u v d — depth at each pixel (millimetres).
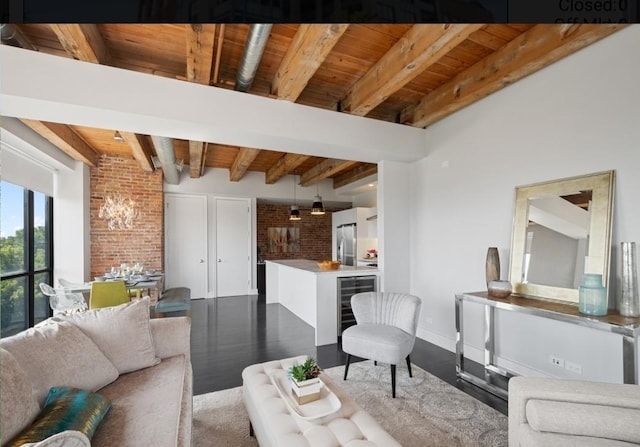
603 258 2148
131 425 1354
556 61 2529
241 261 7215
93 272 5324
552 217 2504
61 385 1468
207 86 2703
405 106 3846
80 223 4957
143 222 5723
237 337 3996
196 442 1882
